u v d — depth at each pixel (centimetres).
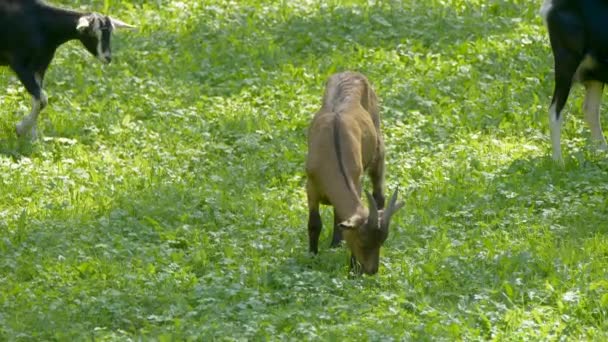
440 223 2916
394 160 3359
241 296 2441
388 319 2325
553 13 3306
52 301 2409
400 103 3775
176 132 3547
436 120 3681
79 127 3569
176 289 2491
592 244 2752
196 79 3997
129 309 2369
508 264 2616
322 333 2230
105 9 4522
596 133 3447
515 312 2352
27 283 2512
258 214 2961
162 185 3133
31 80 3488
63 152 3397
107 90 3838
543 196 3069
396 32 4366
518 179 3200
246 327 2264
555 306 2430
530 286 2527
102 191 3108
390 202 2452
